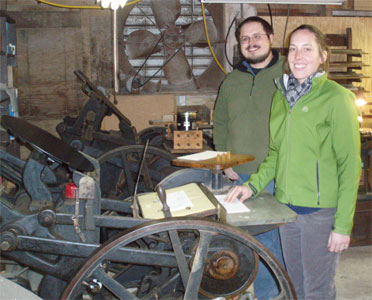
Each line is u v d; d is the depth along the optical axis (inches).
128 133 145.9
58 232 73.6
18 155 138.4
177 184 85.0
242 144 102.8
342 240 68.4
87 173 83.4
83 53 176.1
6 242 67.2
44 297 77.7
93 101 136.3
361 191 129.5
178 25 179.3
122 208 85.1
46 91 176.1
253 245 63.9
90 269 60.4
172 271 75.1
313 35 68.7
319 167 70.9
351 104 68.2
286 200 74.1
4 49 123.8
